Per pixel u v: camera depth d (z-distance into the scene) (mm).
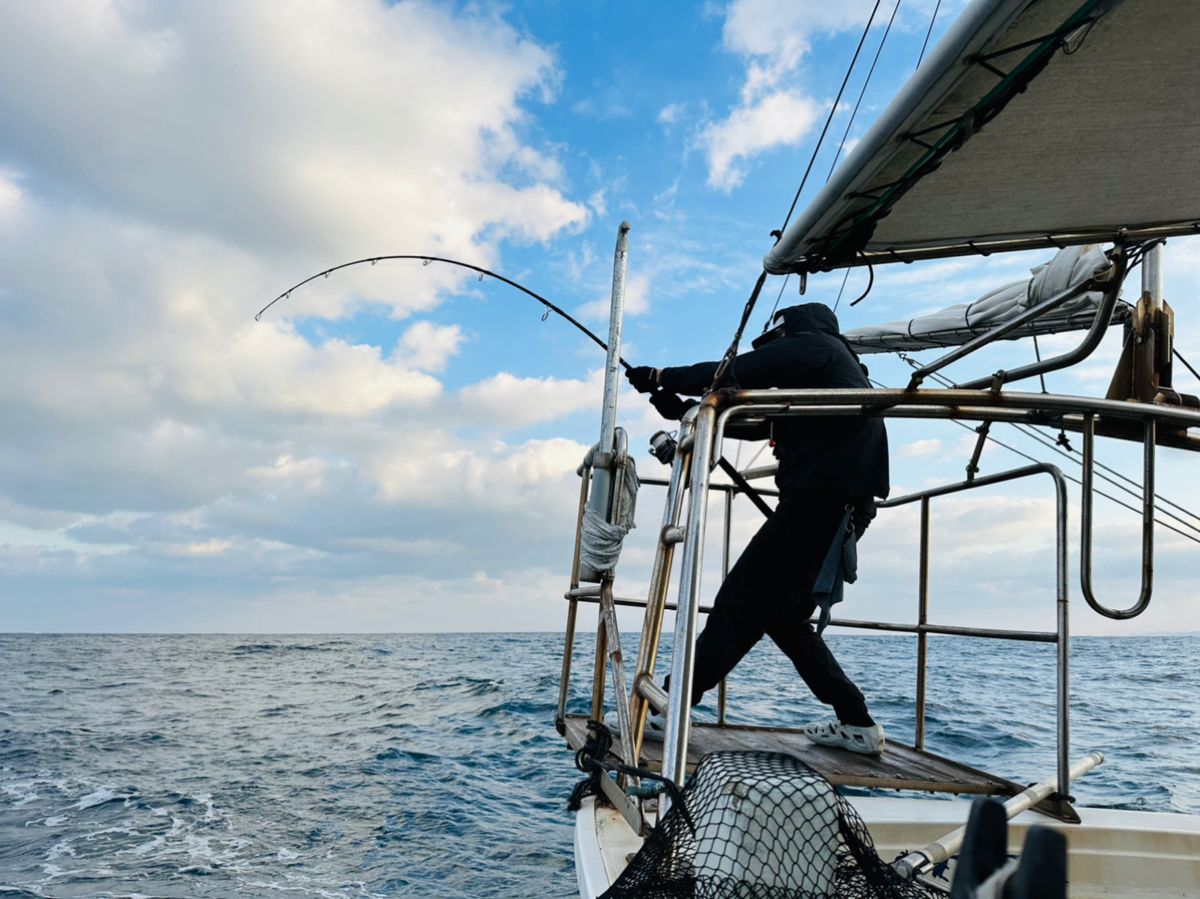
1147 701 14070
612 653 2307
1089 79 1327
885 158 1494
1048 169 1622
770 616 2605
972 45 1196
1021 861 571
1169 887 2055
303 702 18844
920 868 1471
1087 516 2137
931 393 1887
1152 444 2039
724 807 1072
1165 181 1674
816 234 1836
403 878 5965
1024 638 2467
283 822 7648
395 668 30625
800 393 1771
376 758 10688
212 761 10977
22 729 14523
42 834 7387
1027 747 8797
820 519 2557
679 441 1858
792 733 3254
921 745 3025
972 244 1972
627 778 1851
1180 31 1198
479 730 12867
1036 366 2014
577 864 1826
